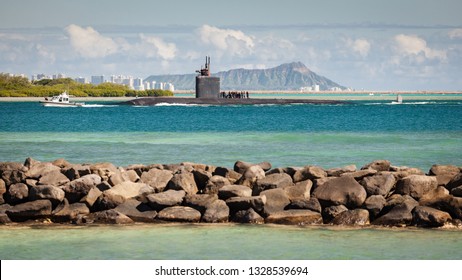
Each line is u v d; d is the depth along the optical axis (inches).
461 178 1760.6
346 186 1700.3
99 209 1721.2
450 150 3681.1
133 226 1642.5
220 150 3708.2
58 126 6392.7
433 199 1646.2
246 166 1979.6
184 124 6579.7
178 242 1503.4
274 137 4729.3
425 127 5999.0
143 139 4579.2
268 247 1462.8
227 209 1684.3
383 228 1608.0
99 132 5418.3
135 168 2052.2
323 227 1622.8
